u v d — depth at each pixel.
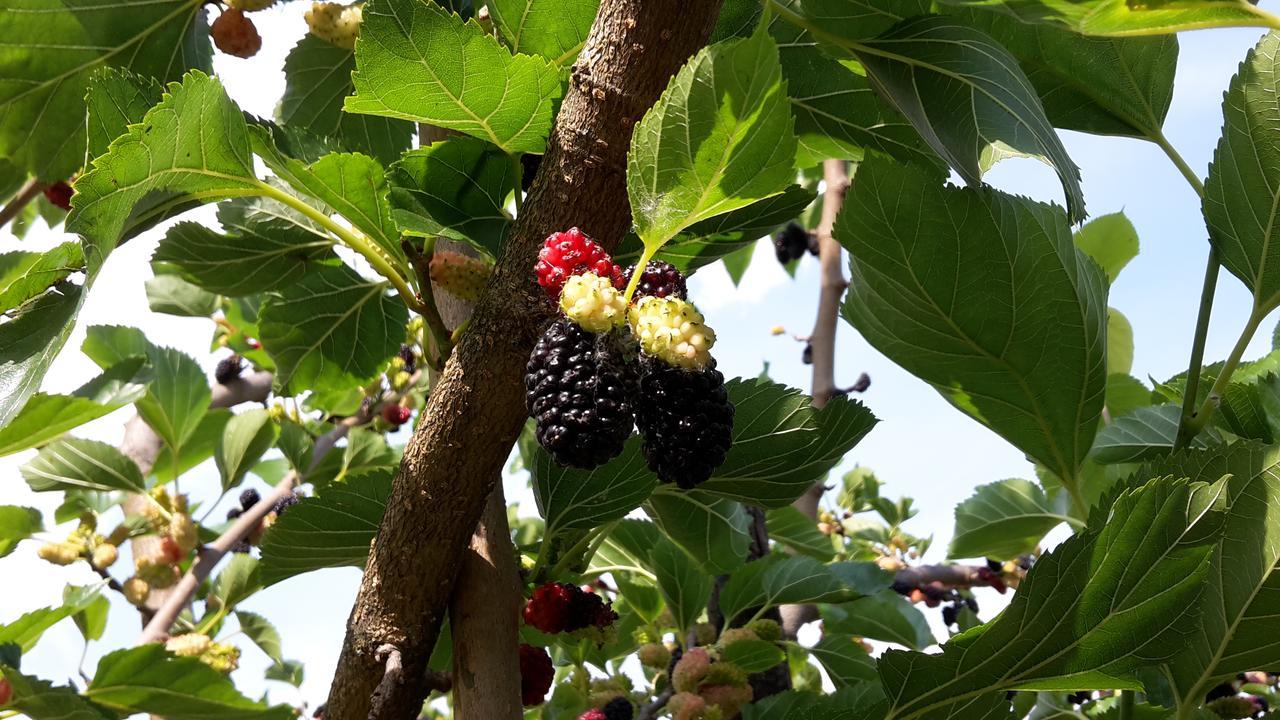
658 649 0.51
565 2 0.30
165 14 0.43
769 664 0.48
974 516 0.57
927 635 0.56
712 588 0.52
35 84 0.42
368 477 0.32
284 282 0.45
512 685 0.28
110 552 0.59
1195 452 0.31
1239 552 0.31
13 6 0.40
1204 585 0.28
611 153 0.25
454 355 0.26
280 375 0.47
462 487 0.26
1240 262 0.34
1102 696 0.53
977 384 0.35
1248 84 0.33
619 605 0.62
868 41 0.33
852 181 0.32
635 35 0.25
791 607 0.60
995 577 0.67
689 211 0.24
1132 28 0.25
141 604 0.60
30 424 0.35
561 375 0.24
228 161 0.28
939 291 0.33
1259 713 0.46
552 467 0.34
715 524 0.45
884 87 0.33
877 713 0.31
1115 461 0.41
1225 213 0.34
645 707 0.47
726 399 0.25
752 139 0.24
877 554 0.83
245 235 0.43
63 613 0.47
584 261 0.24
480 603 0.28
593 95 0.25
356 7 0.42
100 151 0.27
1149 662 0.29
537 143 0.30
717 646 0.47
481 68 0.28
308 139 0.35
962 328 0.34
